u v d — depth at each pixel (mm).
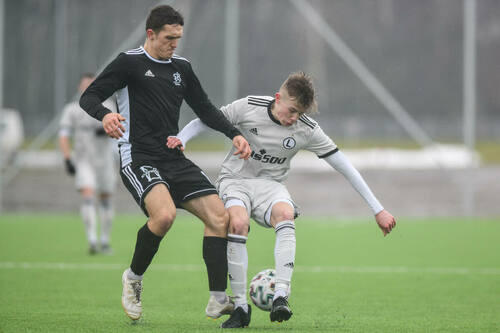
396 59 61906
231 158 19312
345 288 25500
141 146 17719
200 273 29203
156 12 17750
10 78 63156
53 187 62156
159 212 16688
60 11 63188
